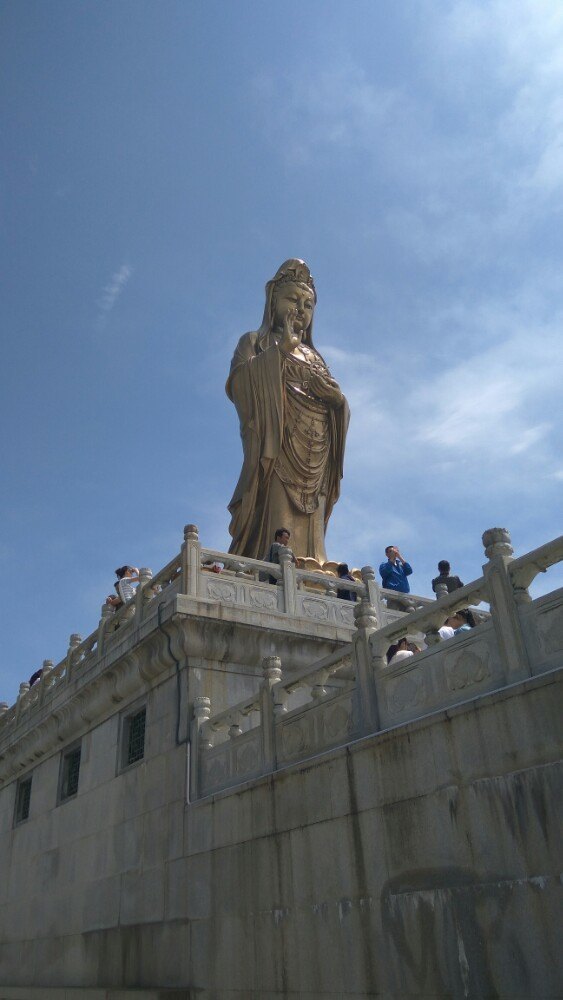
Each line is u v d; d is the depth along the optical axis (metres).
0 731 26.61
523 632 9.23
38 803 22.36
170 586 17.48
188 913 13.75
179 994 12.77
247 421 28.55
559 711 8.27
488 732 8.99
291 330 30.42
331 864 10.74
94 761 19.44
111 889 16.72
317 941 10.62
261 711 13.56
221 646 16.45
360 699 11.38
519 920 8.09
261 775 13.06
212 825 13.75
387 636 11.36
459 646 10.02
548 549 9.09
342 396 29.62
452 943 8.73
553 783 8.12
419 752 9.82
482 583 9.91
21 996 17.81
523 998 7.85
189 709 15.80
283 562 18.58
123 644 18.27
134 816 16.66
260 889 12.04
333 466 29.77
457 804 9.12
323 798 11.21
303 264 31.53
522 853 8.26
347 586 19.67
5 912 22.27
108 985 15.77
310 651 17.48
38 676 25.70
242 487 28.03
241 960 12.03
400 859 9.68
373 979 9.59
